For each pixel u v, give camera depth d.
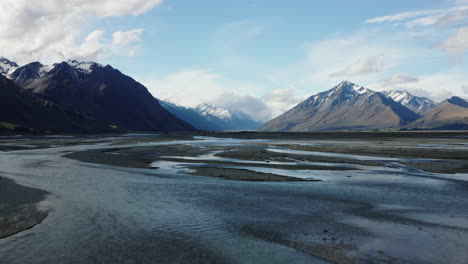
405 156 61.31
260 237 17.58
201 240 17.14
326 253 15.26
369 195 28.00
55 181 33.88
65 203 24.53
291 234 17.98
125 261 14.58
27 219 20.47
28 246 16.19
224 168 44.41
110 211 22.53
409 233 17.97
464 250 15.45
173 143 106.31
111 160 53.69
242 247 16.16
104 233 18.12
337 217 21.31
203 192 29.05
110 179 35.44
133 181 34.34
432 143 102.94
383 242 16.61
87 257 14.98
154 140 129.25
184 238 17.45
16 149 77.44
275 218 21.08
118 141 118.19
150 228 19.03
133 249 15.94
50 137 152.62
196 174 39.28
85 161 52.09
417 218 21.03
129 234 17.98
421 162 51.97
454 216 21.48
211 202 25.28
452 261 14.26
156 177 37.06
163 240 17.14
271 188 31.02
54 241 16.88
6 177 36.12
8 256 15.00
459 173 41.00
